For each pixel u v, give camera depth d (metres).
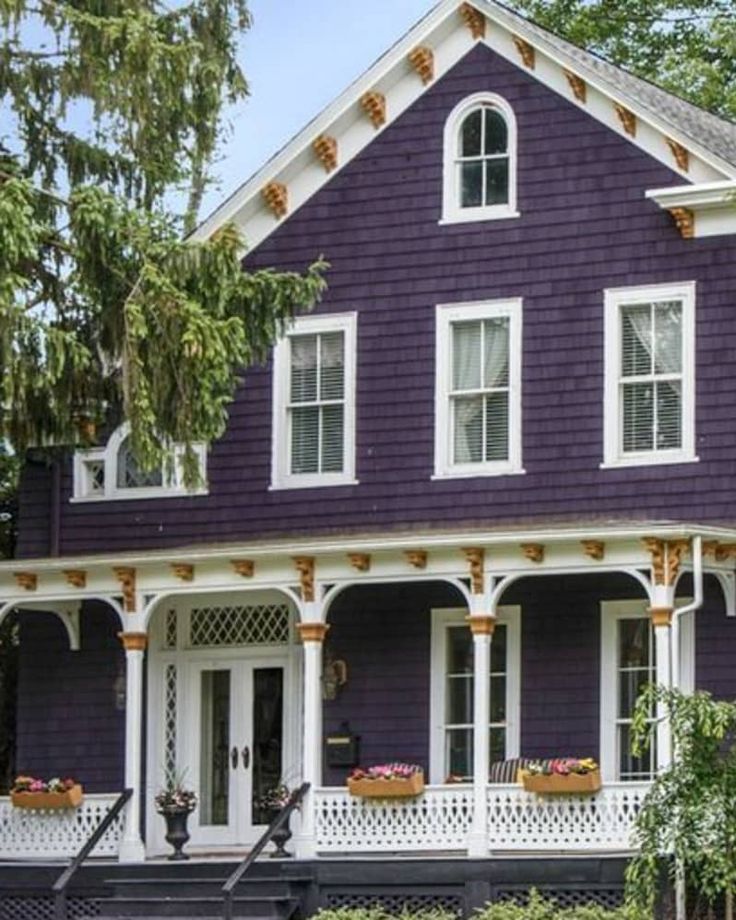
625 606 28.05
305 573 27.50
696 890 24.98
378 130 29.83
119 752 30.58
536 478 28.50
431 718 28.81
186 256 25.97
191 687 30.30
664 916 24.50
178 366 25.48
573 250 28.66
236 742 29.95
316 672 27.44
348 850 26.95
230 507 30.12
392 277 29.56
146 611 28.44
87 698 30.89
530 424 28.64
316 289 26.92
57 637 31.23
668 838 22.44
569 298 28.61
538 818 26.20
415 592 29.14
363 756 29.09
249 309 26.70
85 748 30.80
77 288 26.06
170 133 27.25
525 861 25.78
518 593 28.61
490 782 27.42
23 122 27.05
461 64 29.50
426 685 28.91
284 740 29.67
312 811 27.16
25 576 29.02
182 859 27.98
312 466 29.80
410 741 28.91
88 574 28.73
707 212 27.95
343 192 29.94
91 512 30.98
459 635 29.00
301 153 29.94
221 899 26.62
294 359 30.05
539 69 29.00
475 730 26.52
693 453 27.72
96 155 27.23
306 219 30.06
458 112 29.44
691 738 22.38
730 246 27.84
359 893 26.48
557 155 28.88
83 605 31.06
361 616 29.41
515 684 28.45
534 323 28.77
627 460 28.05
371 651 29.28
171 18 27.94
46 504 31.27
